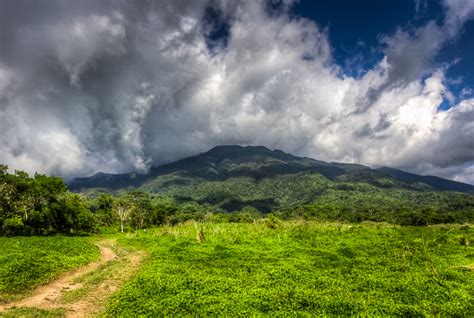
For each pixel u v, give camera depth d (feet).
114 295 67.31
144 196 394.73
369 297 61.82
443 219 424.87
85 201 295.89
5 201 216.54
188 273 82.23
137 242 178.91
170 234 201.16
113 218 364.58
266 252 117.80
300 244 142.00
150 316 52.49
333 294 63.26
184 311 53.72
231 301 57.41
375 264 95.66
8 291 68.08
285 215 490.49
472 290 67.51
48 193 240.53
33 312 57.77
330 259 103.76
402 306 55.11
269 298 58.70
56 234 239.50
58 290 74.23
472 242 144.66
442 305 57.47
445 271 84.02
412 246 129.29
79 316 57.98
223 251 117.80
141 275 80.28
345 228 212.02
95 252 132.46
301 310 54.08
